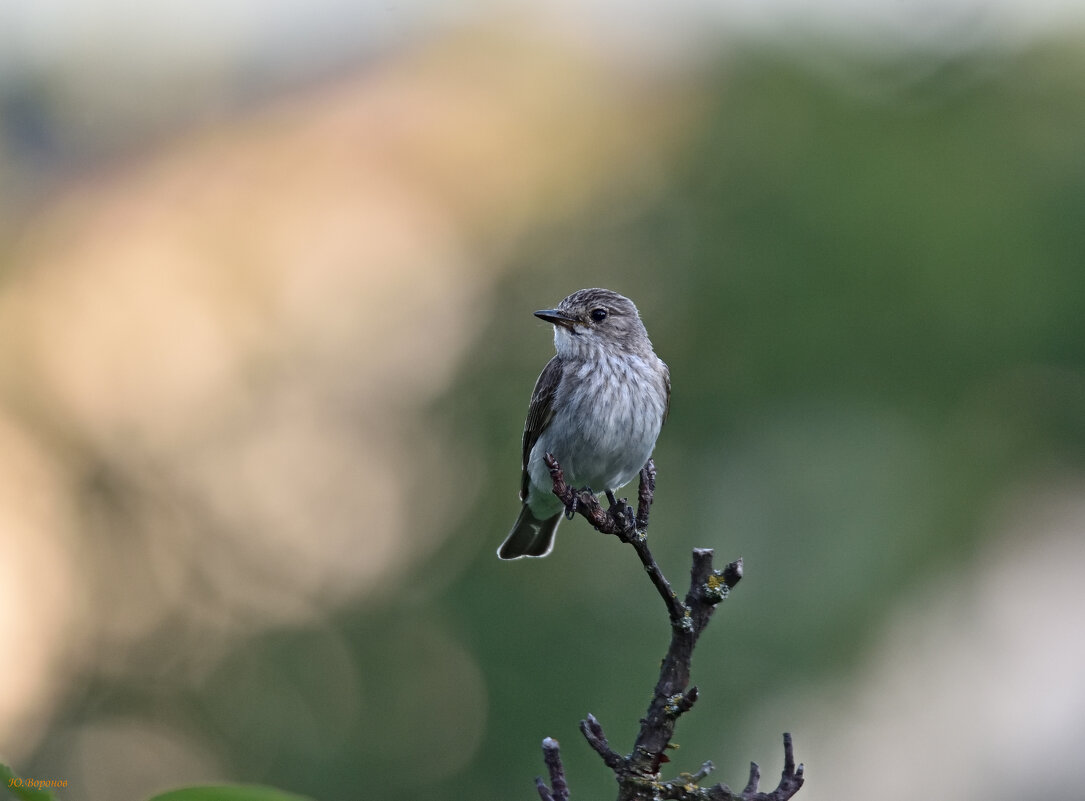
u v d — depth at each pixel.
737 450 15.41
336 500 15.80
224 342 17.02
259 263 17.61
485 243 17.16
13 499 15.82
